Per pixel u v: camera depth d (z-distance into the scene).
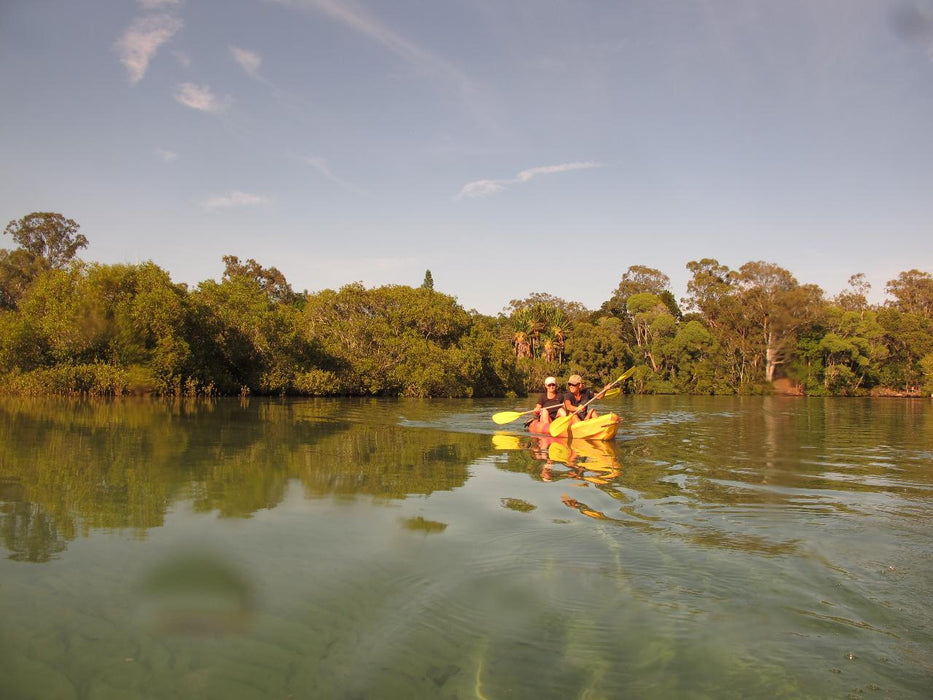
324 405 17.28
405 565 2.62
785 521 3.51
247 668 1.73
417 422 11.10
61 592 2.24
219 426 9.23
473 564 2.65
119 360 19.86
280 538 2.97
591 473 5.23
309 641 1.91
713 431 10.14
